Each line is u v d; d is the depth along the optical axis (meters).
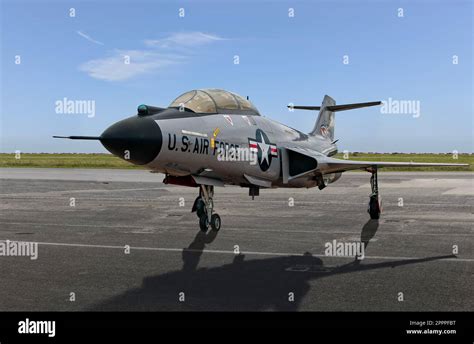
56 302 6.27
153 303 6.22
